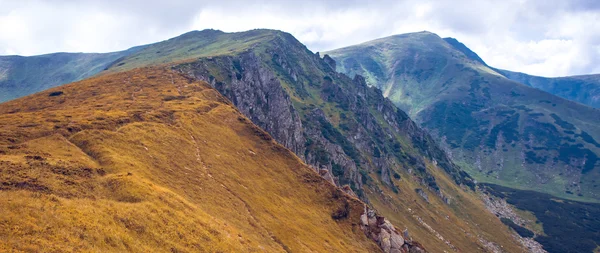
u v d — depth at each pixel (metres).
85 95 140.50
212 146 108.44
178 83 164.50
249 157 116.56
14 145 70.56
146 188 63.59
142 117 106.44
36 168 58.56
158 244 52.44
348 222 112.12
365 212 117.69
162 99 136.25
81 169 63.19
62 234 44.28
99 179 62.88
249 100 197.38
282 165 122.50
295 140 192.00
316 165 189.88
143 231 53.06
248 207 88.44
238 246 64.19
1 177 53.06
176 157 91.12
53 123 87.50
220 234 63.72
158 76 172.88
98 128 89.56
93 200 55.91
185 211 63.91
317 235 94.88
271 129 188.50
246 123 136.12
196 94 149.75
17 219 43.47
